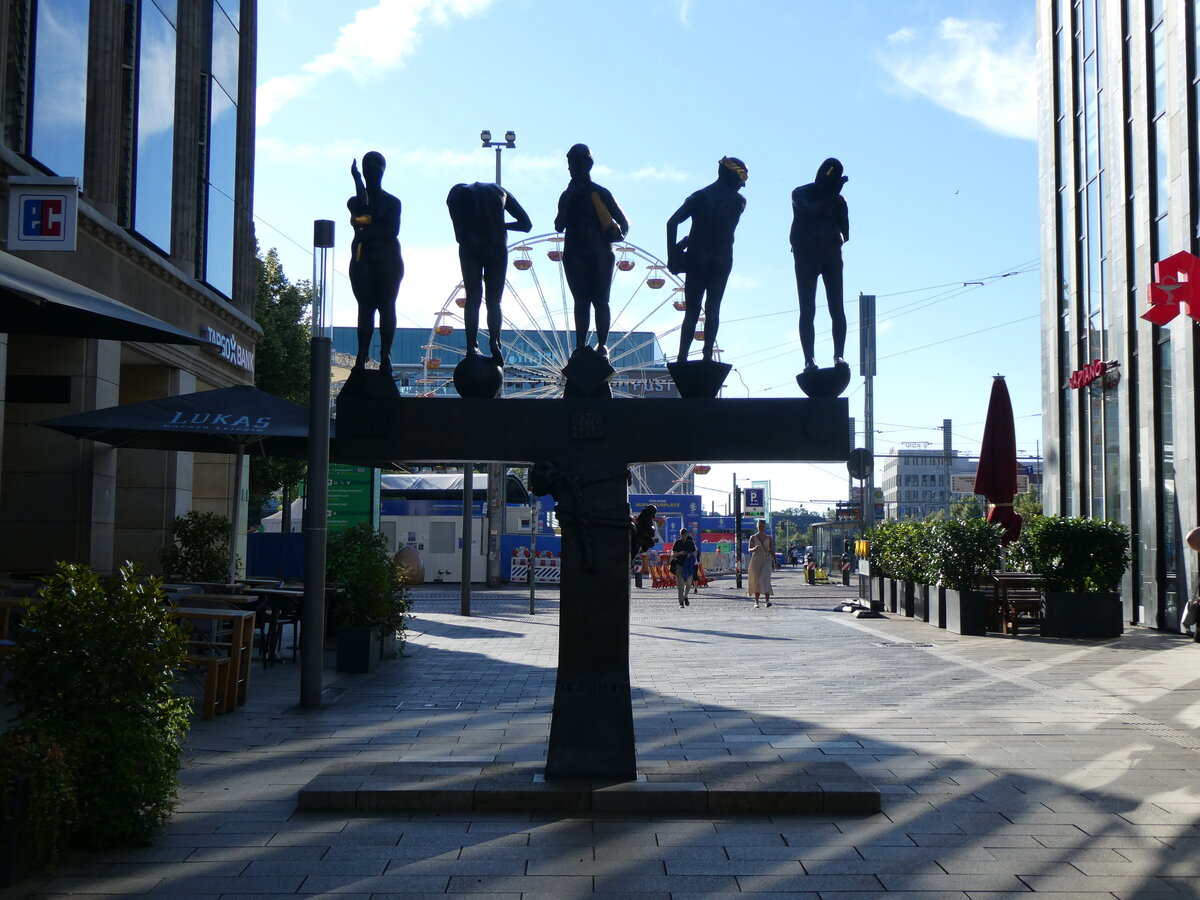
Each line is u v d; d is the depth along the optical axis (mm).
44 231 9844
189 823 5809
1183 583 18734
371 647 12758
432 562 44219
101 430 13227
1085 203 24500
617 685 6418
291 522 45188
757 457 6504
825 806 6023
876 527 24703
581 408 6535
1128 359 21594
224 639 12266
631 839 5500
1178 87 19219
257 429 12469
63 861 5117
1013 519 19422
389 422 6562
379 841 5465
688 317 6734
